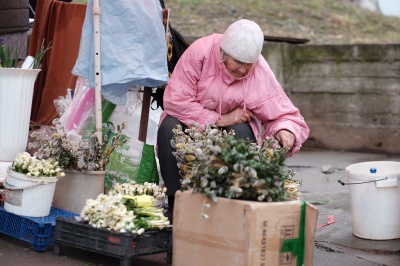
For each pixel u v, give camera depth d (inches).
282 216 199.0
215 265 201.6
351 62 477.1
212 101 248.4
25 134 260.8
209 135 215.3
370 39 597.3
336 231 283.7
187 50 253.1
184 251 209.3
